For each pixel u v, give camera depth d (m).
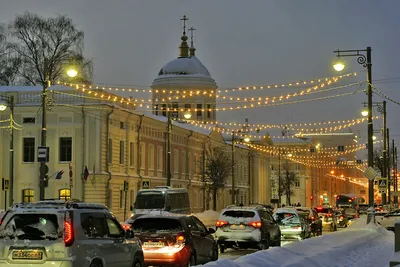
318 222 43.47
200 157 81.94
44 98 37.06
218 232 29.36
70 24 70.88
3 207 56.81
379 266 20.23
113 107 57.00
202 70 89.50
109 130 57.28
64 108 56.47
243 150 99.94
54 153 56.50
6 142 57.62
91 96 56.09
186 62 89.44
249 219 29.16
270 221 30.73
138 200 42.06
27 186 57.06
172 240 20.33
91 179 55.72
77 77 69.25
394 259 16.98
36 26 69.81
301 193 136.75
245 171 101.62
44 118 36.88
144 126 65.38
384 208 69.75
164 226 20.84
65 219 14.98
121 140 60.34
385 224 46.75
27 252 14.84
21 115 57.53
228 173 84.88
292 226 36.62
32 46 69.75
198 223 22.64
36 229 15.03
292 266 17.73
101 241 15.88
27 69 69.81
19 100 57.59
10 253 14.91
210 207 84.88
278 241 31.45
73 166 56.19
